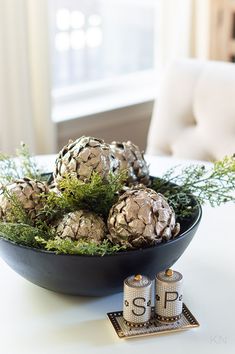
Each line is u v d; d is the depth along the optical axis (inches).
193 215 47.8
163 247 43.2
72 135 97.0
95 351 41.4
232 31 107.0
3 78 80.7
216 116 72.7
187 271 49.1
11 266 45.5
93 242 42.9
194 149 74.1
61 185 43.9
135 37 112.1
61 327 43.5
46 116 87.7
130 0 108.8
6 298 46.2
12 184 46.4
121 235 43.0
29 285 47.6
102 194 44.8
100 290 44.4
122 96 108.3
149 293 42.6
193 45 108.3
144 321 42.9
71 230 43.7
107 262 42.3
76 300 46.0
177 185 50.0
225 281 48.1
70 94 102.8
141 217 42.9
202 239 53.2
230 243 52.6
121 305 45.4
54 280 43.9
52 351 41.5
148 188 47.2
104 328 43.4
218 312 44.9
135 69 114.3
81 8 101.9
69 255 41.9
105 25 106.7
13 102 82.6
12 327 43.5
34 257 42.8
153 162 65.7
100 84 108.0
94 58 107.0
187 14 104.7
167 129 76.3
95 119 99.2
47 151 89.3
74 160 44.8
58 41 100.3
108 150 45.3
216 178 49.6
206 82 73.9
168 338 42.5
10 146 84.0
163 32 107.7
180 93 75.7
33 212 45.4
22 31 80.1
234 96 71.7
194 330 43.2
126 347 41.8
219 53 108.2
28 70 82.9
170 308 42.9
